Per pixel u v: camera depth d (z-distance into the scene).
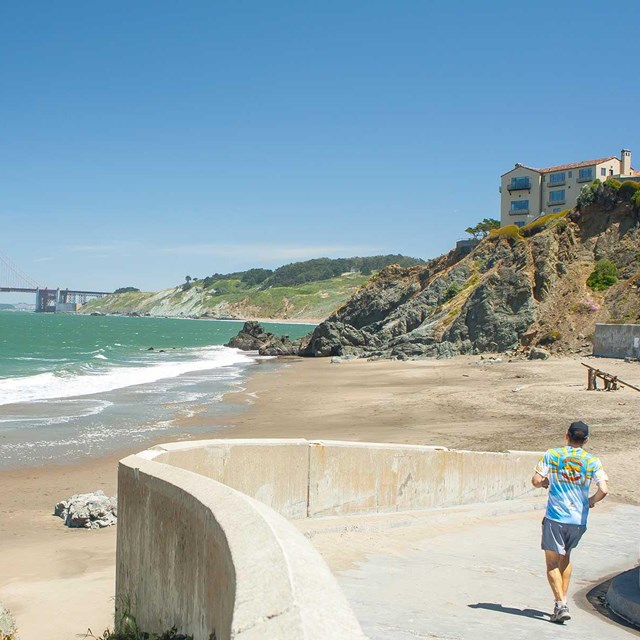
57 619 8.54
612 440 21.05
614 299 58.75
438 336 69.94
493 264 76.31
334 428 28.09
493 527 11.14
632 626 6.82
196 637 4.50
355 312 101.12
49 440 25.80
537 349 55.03
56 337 122.44
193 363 70.81
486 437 23.55
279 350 87.19
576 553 9.90
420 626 6.02
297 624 2.49
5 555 12.40
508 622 6.43
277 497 9.53
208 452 8.38
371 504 10.92
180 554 4.95
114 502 15.50
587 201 67.81
